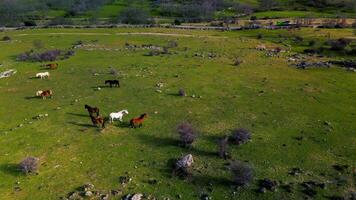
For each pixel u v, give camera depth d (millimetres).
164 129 41250
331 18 137750
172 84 56938
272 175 32594
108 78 60844
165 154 35875
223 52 81625
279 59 76312
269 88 56156
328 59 77562
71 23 143250
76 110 47000
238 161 33781
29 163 33312
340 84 59562
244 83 58438
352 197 29656
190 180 31828
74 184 31406
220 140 38500
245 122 43406
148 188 30812
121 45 90000
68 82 59719
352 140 39344
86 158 35312
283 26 119750
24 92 55594
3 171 33562
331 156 35969
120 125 42312
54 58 75812
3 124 43875
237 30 114562
